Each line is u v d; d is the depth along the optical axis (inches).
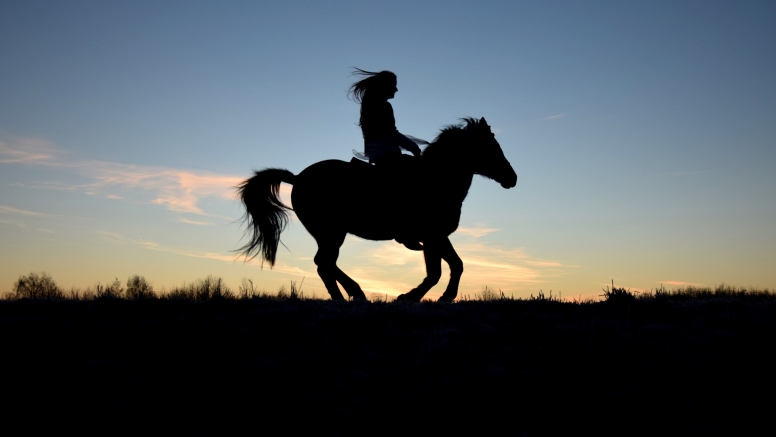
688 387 252.2
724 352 283.7
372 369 271.4
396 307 346.6
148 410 238.7
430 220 408.8
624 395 246.8
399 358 279.6
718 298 398.3
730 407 237.6
